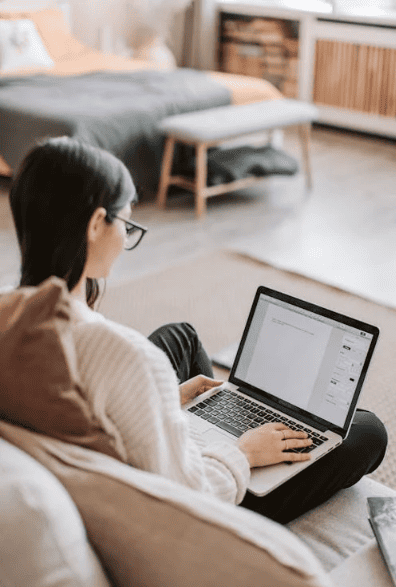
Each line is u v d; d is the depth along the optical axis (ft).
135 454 2.70
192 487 2.95
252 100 14.03
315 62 17.79
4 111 12.13
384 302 9.09
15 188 2.84
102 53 16.80
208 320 8.61
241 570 2.05
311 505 4.06
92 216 2.82
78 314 2.78
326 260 10.48
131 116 12.07
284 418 4.23
